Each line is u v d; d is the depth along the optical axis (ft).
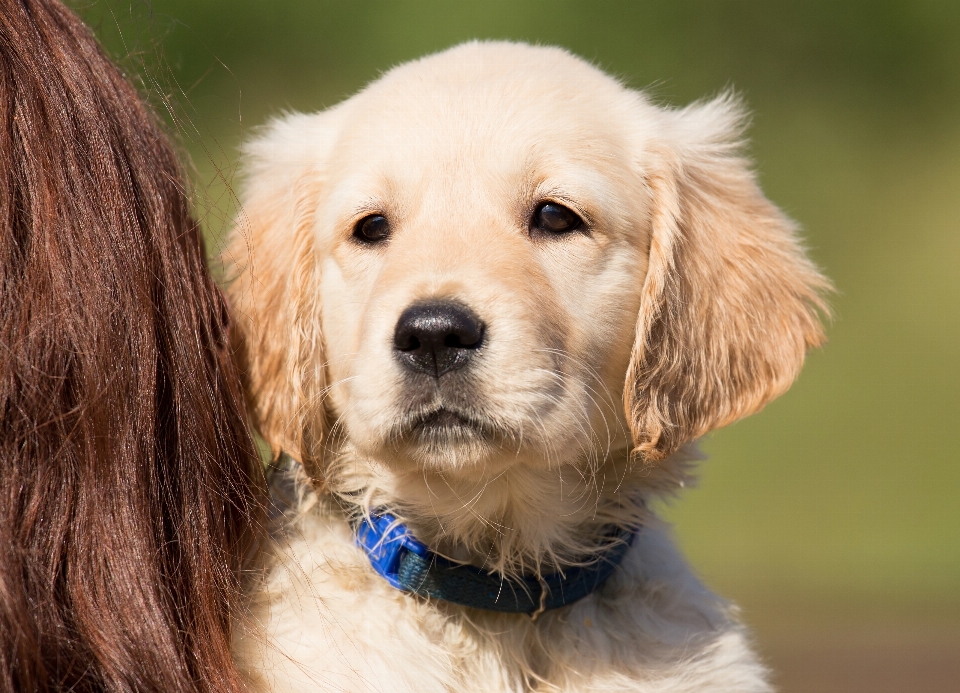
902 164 59.47
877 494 36.55
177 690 8.14
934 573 30.30
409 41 53.78
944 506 36.14
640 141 12.89
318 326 12.69
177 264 9.51
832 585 29.27
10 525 7.90
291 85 50.72
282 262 13.19
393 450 10.85
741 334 13.21
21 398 8.20
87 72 9.43
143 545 8.43
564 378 11.17
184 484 9.09
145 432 8.76
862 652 23.76
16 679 7.45
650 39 58.65
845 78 63.10
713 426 12.96
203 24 50.26
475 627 11.43
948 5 64.23
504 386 10.55
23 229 8.61
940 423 42.29
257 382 12.55
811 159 59.31
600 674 11.39
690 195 13.10
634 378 12.14
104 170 9.05
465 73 12.69
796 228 14.48
